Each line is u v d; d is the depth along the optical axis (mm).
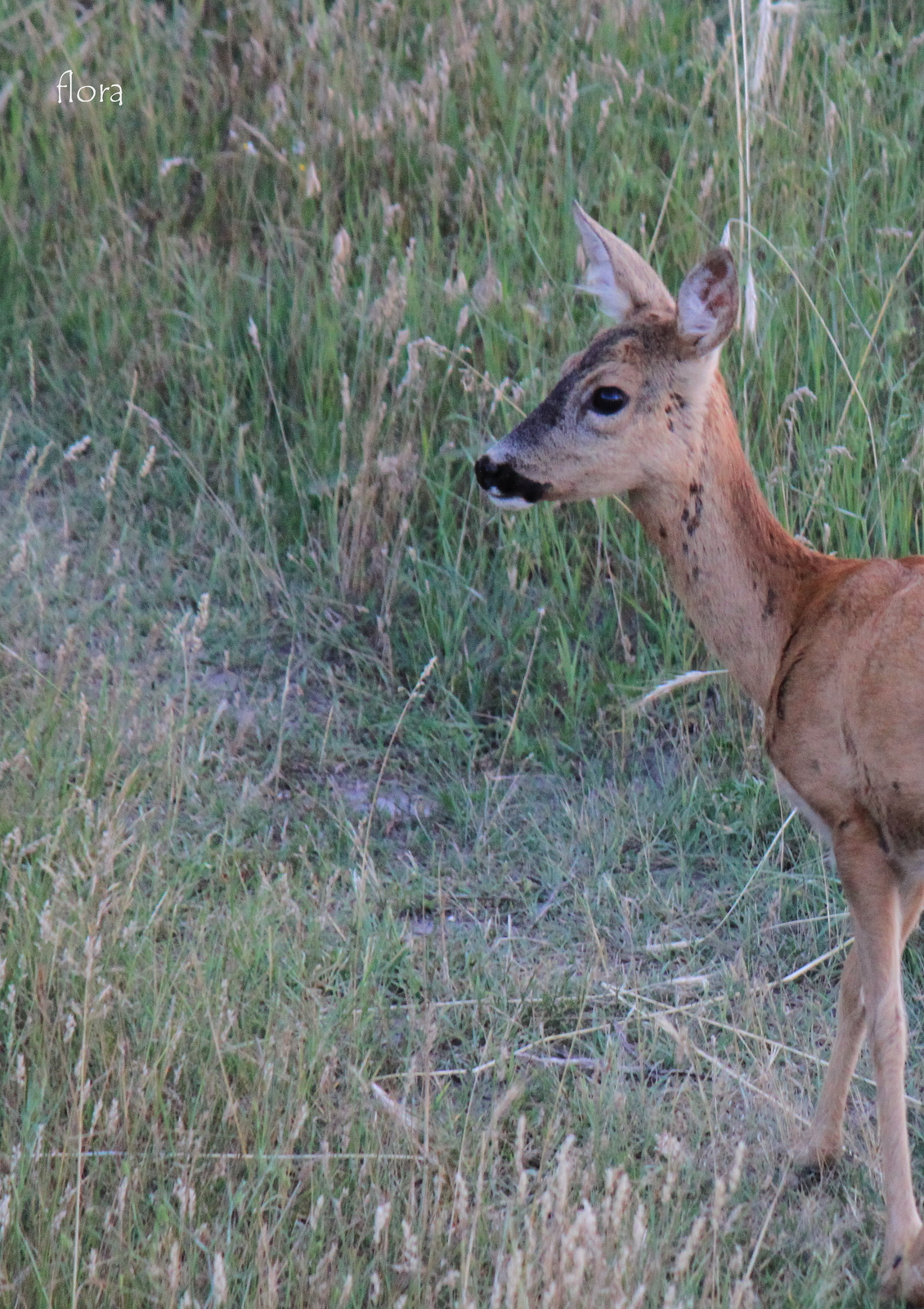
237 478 11969
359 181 13695
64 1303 6293
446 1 14844
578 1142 7723
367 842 9422
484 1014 8555
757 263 12312
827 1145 7684
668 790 10258
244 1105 7461
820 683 7410
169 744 9594
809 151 13336
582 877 9680
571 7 14906
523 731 10734
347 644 11375
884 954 7176
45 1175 6758
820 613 7555
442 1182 7070
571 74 13305
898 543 10734
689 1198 7375
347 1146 7266
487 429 11477
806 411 11312
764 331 11430
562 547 11180
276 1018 8008
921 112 13742
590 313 12391
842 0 14828
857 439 10906
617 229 12695
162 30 15258
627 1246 6199
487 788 10148
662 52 14531
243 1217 6781
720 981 8922
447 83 13773
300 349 12508
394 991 8789
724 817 10023
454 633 11109
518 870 9797
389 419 11703
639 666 10867
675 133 13398
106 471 12289
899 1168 6910
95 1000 7266
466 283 12250
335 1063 7824
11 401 12859
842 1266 7016
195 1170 6898
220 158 13961
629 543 11289
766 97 13305
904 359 12055
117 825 8617
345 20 14680
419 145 13547
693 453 7871
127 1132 7086
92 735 9891
